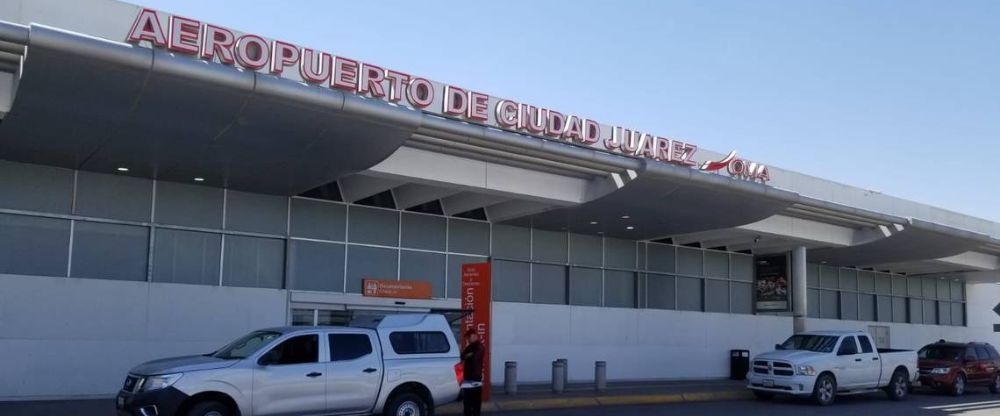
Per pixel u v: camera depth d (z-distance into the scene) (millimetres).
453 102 19812
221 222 22031
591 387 26406
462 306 21688
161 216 21125
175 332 20656
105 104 15938
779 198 26406
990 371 30578
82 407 17797
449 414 19766
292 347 14742
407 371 15734
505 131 20812
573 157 21938
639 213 26078
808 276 39188
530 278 28516
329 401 14789
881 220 32031
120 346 19859
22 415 16516
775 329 35906
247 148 18359
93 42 14695
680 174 23578
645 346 31188
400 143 18891
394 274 25016
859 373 25375
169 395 13227
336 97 17266
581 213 26000
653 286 32250
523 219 27078
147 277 20750
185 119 16812
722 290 34719
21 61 15289
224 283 21906
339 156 19141
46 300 19062
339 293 23734
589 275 30297
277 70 16938
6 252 19000
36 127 16719
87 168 19875
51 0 17141
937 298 46656
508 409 21109
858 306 41625
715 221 27359
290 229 23156
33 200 19422
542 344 28031
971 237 34969
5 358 18484
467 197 25594
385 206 25078
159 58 15289
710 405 24000
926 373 29531
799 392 24125
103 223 20312
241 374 13930
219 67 15945
